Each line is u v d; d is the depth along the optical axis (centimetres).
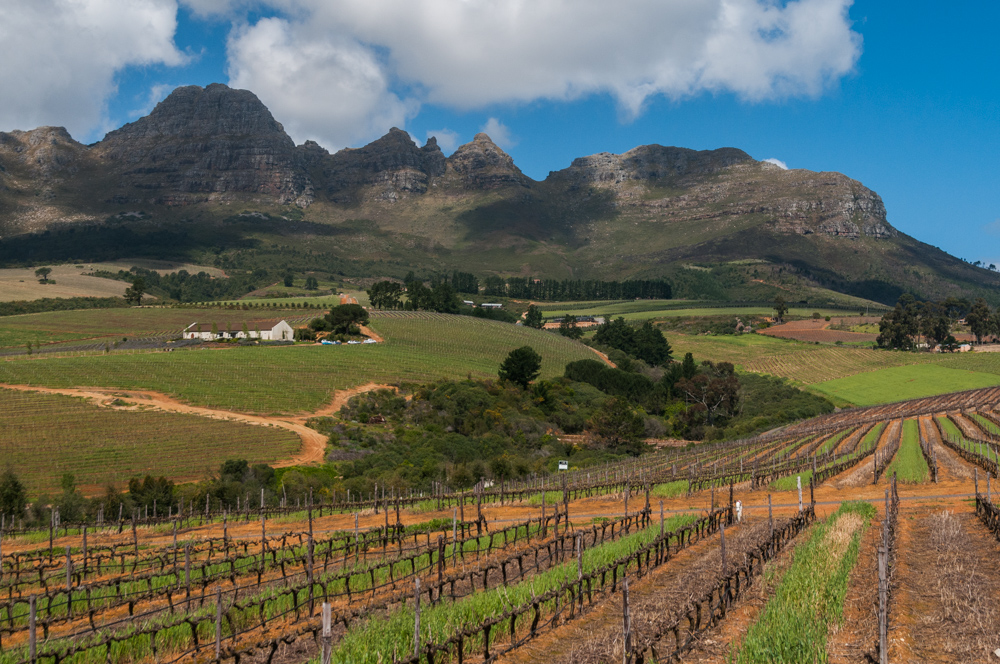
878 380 14862
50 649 1473
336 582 2045
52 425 8331
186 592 2078
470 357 15400
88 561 2812
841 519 2777
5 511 4909
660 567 2250
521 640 1555
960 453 5547
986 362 15888
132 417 8844
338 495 6031
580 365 14138
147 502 5322
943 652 1405
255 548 3008
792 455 6569
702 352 19012
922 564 2153
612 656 1433
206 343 15338
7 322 17675
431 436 9144
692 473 4872
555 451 9512
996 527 2512
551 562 2273
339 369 12925
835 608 1600
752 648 1354
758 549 2094
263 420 9544
